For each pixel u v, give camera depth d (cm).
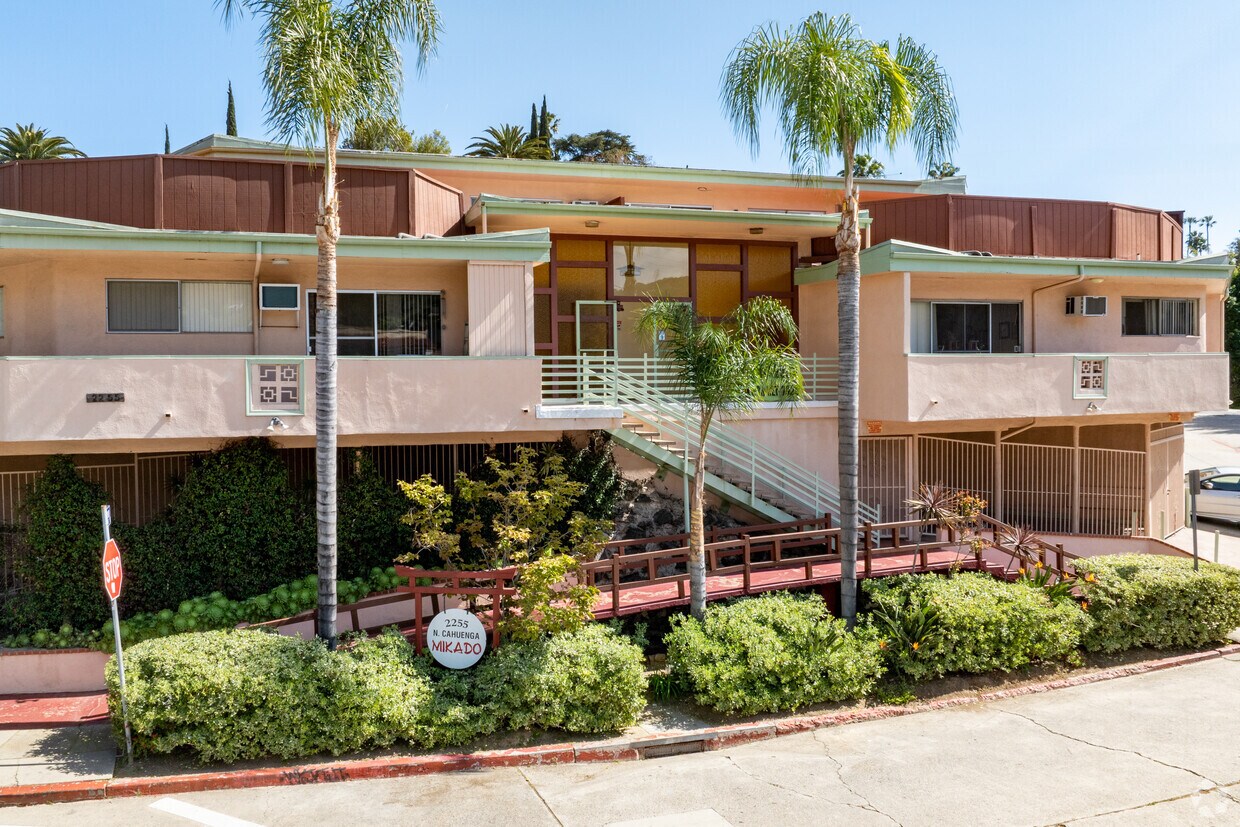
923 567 1391
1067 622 1229
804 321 1905
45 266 1317
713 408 1175
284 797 859
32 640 1193
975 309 1788
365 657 1022
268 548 1298
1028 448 1938
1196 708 1081
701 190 2002
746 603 1213
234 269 1379
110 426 1184
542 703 998
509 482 1386
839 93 1130
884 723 1056
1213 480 2305
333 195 1030
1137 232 1966
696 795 850
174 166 1318
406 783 896
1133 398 1775
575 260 1769
